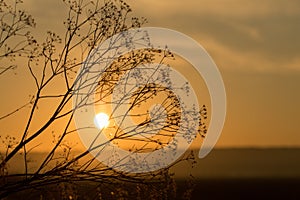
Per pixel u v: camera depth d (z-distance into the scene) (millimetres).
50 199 16031
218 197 79500
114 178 16062
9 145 15883
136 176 16156
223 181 111625
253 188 94688
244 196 82562
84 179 15984
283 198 78812
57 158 15977
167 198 16094
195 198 77500
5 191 15641
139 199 16219
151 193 16156
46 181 15836
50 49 16312
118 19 16469
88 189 16219
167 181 16094
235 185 102062
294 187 94938
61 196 16094
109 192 16219
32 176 15766
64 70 16422
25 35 15977
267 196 82250
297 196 81438
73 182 16141
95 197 16188
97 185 16234
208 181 111375
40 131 16094
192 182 16062
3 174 15727
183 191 16078
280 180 114750
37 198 15938
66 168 15906
